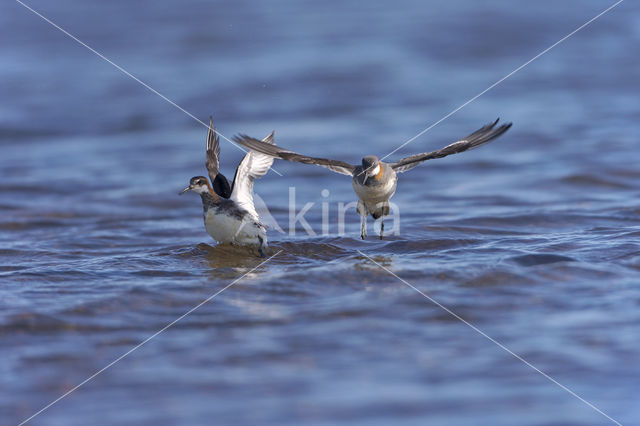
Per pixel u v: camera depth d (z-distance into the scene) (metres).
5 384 9.13
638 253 13.30
